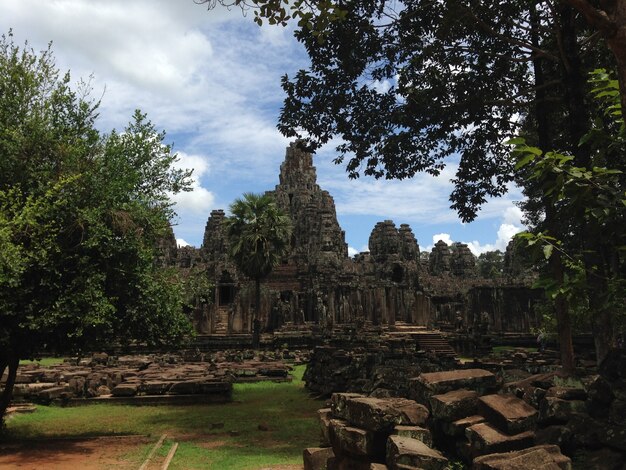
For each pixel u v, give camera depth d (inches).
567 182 283.6
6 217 483.2
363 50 687.7
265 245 1809.8
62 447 503.2
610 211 278.7
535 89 608.7
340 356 919.7
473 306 2156.7
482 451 281.7
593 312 320.8
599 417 291.4
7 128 525.7
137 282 569.3
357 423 316.8
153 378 946.7
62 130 561.3
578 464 272.8
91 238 507.5
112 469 421.7
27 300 498.9
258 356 1553.9
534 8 614.9
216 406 808.3
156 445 505.0
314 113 717.3
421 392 362.9
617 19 213.2
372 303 2146.9
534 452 232.7
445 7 628.7
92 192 547.5
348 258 2741.1
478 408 321.7
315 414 721.0
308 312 2297.0
